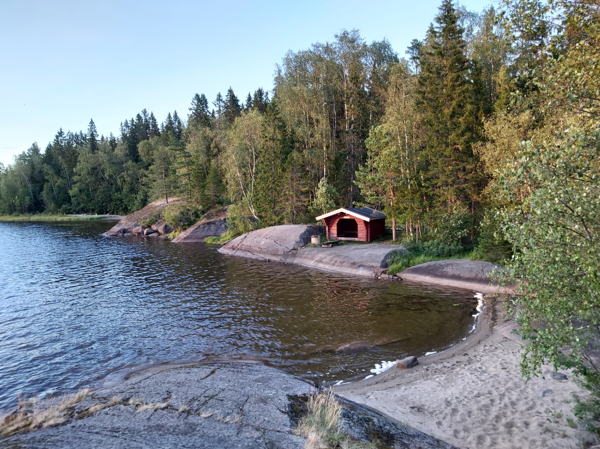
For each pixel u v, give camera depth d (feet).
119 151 337.72
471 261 71.26
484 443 23.26
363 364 38.73
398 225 118.42
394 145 95.30
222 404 23.32
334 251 93.09
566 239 16.33
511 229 18.42
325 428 20.61
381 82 159.12
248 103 304.09
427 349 41.88
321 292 67.51
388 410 28.43
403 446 20.58
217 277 82.74
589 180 16.58
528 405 27.07
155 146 310.24
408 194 89.61
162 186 223.92
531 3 20.43
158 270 92.58
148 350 43.96
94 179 331.57
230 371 30.66
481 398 29.17
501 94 88.79
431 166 92.22
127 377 36.94
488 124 69.92
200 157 200.54
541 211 16.55
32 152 399.03
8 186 334.85
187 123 285.43
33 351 44.50
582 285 16.76
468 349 40.68
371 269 79.87
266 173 136.26
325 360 39.81
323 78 156.35
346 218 109.09
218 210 176.76
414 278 73.00
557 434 22.61
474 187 86.48
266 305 60.44
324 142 138.72
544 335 17.47
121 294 70.33
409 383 33.55
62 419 22.18
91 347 45.34
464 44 99.50
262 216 138.51
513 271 18.34
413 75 116.47
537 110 22.71
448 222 83.56
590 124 19.04
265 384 27.14
